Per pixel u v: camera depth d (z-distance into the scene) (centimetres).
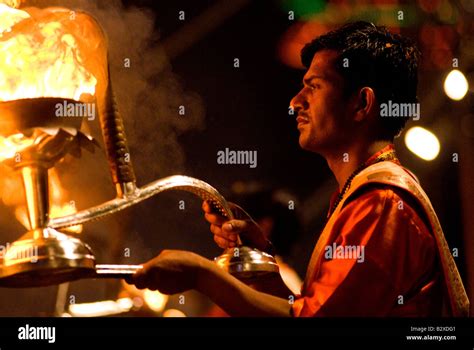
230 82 496
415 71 212
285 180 504
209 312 307
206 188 193
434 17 446
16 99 155
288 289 221
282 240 323
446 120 461
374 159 204
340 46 207
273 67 513
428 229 190
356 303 179
